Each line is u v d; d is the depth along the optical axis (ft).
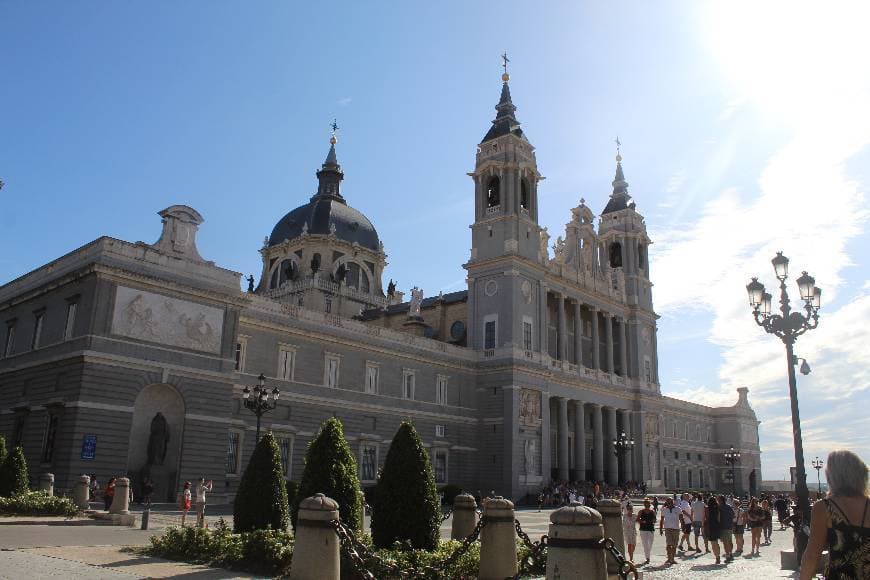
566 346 287.69
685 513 109.50
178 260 159.33
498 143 275.59
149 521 117.39
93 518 112.78
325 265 341.62
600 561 37.40
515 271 257.96
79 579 56.08
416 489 70.23
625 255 338.54
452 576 59.00
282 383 195.62
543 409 260.01
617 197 352.28
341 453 73.67
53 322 156.97
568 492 237.66
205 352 160.66
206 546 70.64
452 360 247.29
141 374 149.07
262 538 66.85
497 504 57.67
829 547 27.45
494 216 266.36
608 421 305.53
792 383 89.92
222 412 161.68
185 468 153.07
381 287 364.38
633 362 325.83
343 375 212.43
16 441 156.87
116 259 148.46
